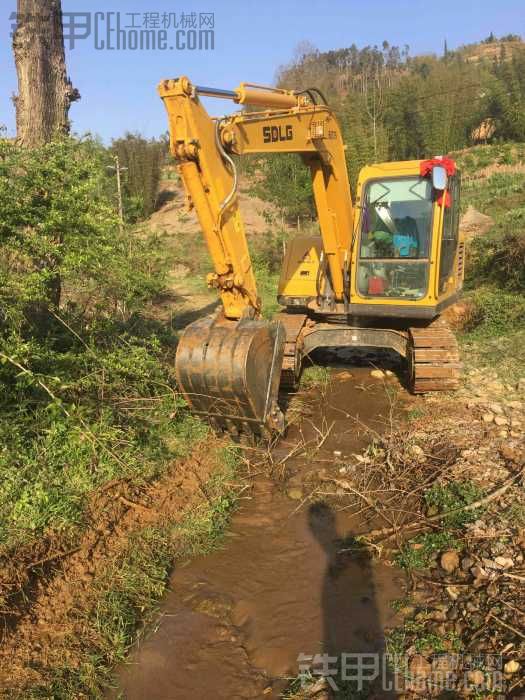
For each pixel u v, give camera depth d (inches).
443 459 211.6
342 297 305.4
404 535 174.9
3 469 179.8
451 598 147.8
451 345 275.9
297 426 255.6
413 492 193.0
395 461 215.3
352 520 185.0
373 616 145.5
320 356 362.0
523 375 296.2
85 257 202.2
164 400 237.1
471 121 2074.3
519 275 440.8
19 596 143.9
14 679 124.9
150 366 245.8
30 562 153.2
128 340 277.7
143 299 366.9
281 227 996.6
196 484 201.5
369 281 286.2
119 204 415.2
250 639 140.3
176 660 135.0
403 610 146.3
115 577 156.2
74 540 165.3
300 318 314.5
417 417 254.7
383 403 279.6
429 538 170.1
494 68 2635.3
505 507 177.2
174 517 183.3
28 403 201.2
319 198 279.6
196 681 129.5
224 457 217.0
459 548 163.3
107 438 200.5
